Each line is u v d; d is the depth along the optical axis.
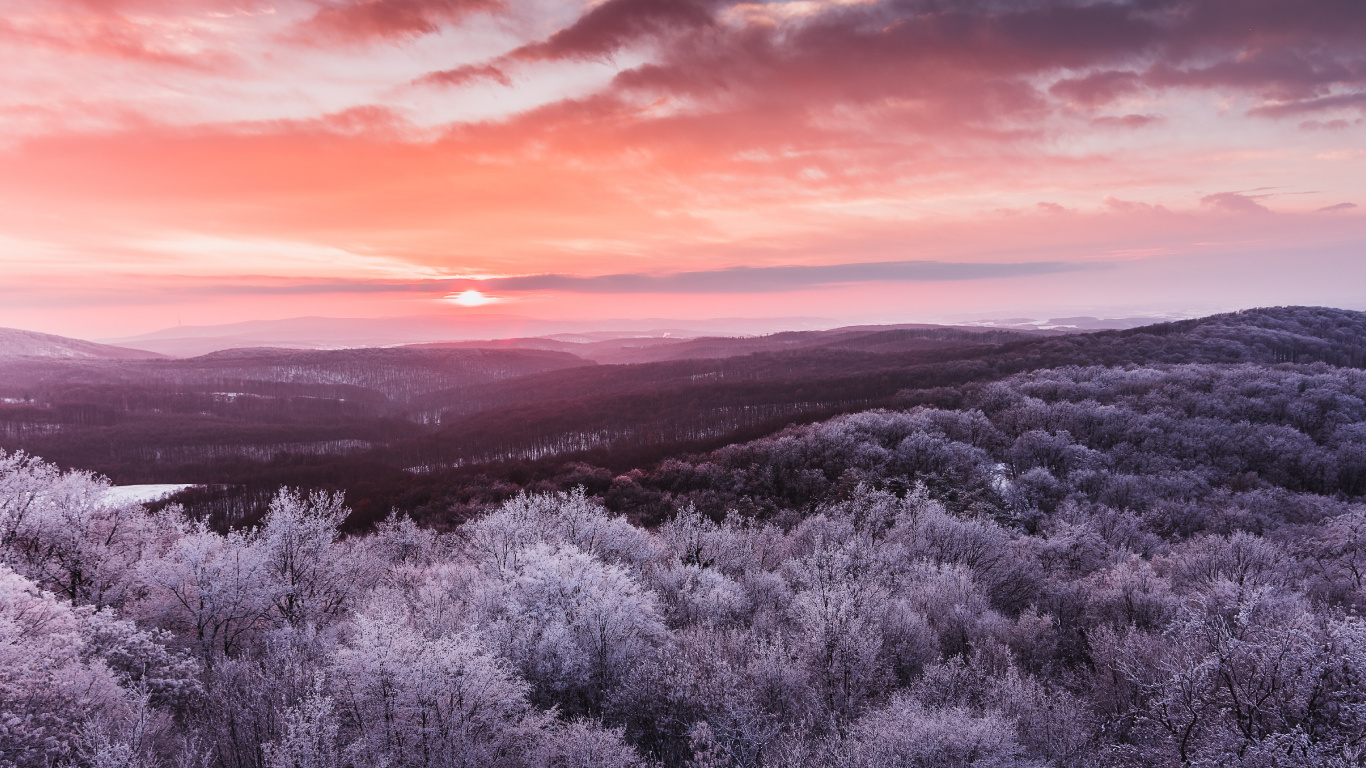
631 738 27.12
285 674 24.41
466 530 54.81
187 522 43.12
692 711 26.75
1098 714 27.48
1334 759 17.45
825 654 30.44
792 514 76.38
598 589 33.75
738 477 93.69
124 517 38.47
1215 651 22.78
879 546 50.47
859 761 21.28
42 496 34.88
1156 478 82.50
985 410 127.38
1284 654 20.94
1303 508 71.69
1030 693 25.62
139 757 20.62
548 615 32.44
